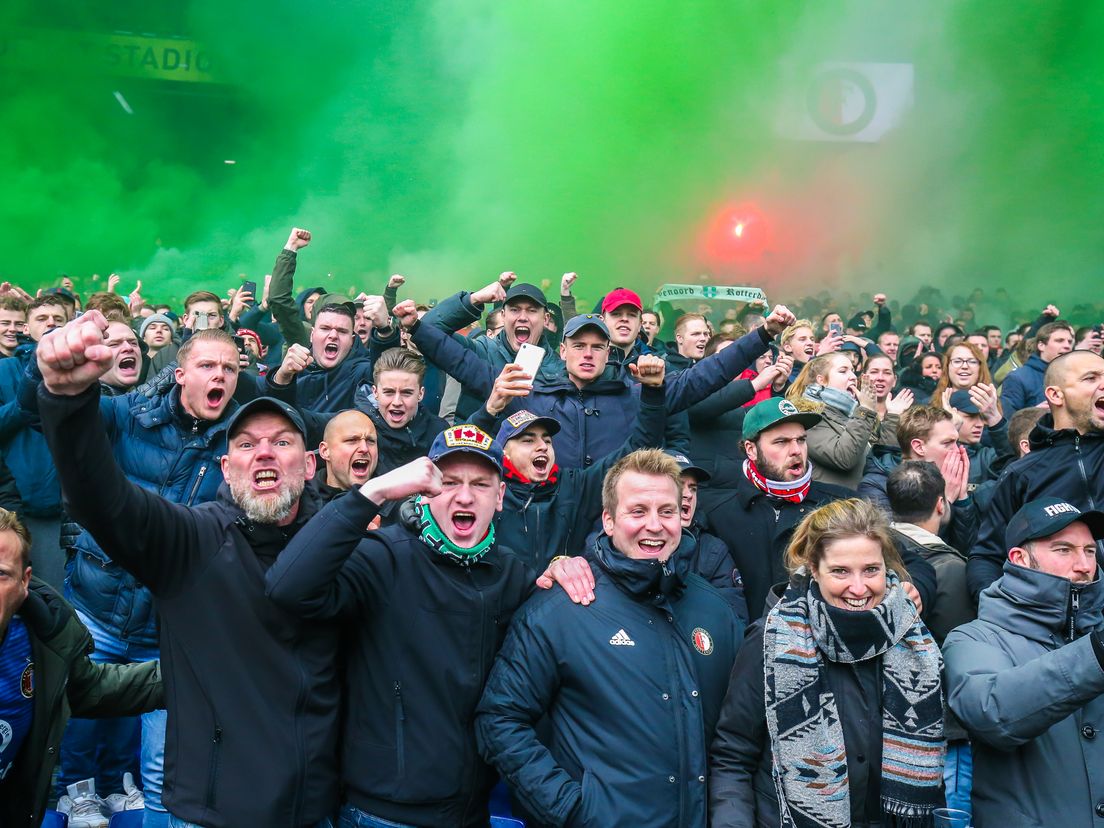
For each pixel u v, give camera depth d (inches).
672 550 115.3
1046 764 104.0
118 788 161.8
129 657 144.3
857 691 105.7
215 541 104.3
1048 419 161.0
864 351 276.7
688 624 116.2
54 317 223.6
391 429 184.1
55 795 162.1
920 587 131.5
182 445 149.3
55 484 189.5
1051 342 264.4
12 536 98.2
